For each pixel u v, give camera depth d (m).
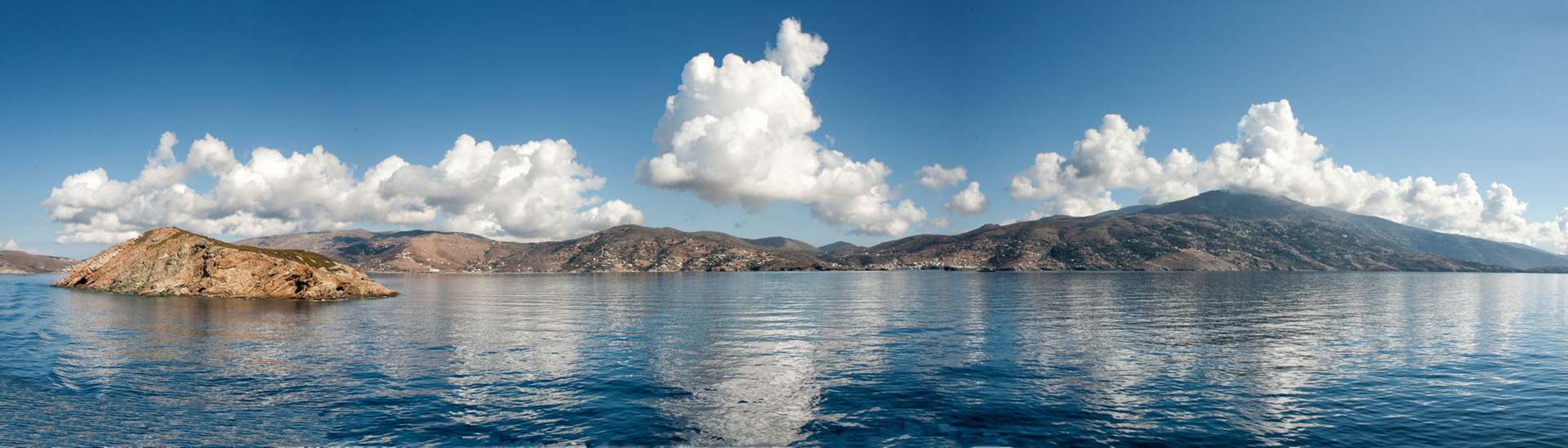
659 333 53.56
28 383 31.97
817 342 47.41
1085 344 45.69
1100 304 87.31
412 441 23.09
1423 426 24.92
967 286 161.50
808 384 31.88
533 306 88.38
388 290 115.94
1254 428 24.61
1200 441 23.12
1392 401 28.47
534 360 38.94
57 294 109.69
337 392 30.03
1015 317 66.94
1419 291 135.00
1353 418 25.97
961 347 44.47
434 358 39.47
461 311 76.88
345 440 23.20
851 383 32.25
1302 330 54.81
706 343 46.62
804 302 97.06
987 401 28.56
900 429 24.42
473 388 30.94
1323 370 35.59
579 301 101.38
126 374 34.22
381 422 25.20
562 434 23.75
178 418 25.83
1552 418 25.94
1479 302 93.75
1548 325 59.16
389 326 58.50
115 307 80.88
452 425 24.81
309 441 23.08
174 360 38.69
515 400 28.58
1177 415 26.31
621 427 24.62
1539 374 34.28
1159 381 32.66
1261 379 33.31
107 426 24.83
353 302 94.75
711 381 32.62
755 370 35.78
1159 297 106.50
